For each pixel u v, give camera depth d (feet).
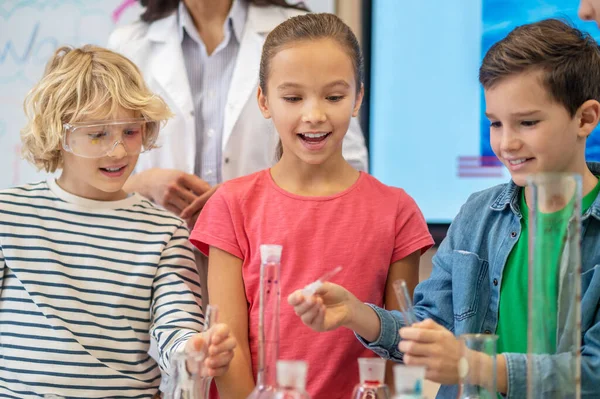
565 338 3.02
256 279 4.44
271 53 4.42
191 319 4.45
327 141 4.31
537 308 3.04
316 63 4.22
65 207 4.80
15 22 8.31
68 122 4.68
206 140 6.43
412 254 4.63
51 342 4.48
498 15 7.53
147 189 6.07
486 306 4.14
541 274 3.03
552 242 3.02
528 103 3.72
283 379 2.98
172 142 6.38
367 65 7.72
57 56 5.08
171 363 3.23
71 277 4.64
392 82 7.72
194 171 6.41
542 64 3.70
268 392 3.22
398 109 7.71
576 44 3.80
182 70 6.44
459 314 4.11
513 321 4.00
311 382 4.32
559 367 2.99
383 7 7.70
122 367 4.54
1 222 4.68
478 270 4.18
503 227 4.18
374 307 3.91
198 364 3.18
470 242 4.29
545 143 3.75
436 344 3.26
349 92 4.33
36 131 4.79
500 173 7.57
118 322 4.59
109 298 4.61
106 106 4.64
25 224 4.71
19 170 8.29
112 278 4.66
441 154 7.68
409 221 4.64
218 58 6.48
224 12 6.49
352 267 4.46
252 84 6.31
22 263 4.62
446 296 4.25
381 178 7.74
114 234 4.78
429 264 7.64
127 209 4.88
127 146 4.65
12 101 8.32
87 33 8.23
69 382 4.43
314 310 3.45
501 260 4.10
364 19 7.70
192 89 6.49
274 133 5.70
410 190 7.72
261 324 3.40
